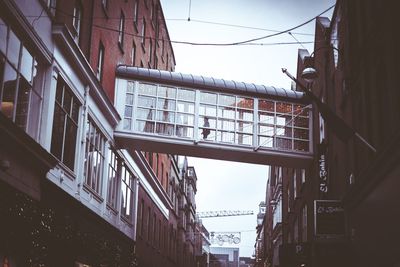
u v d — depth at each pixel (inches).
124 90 1060.5
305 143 1103.6
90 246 812.0
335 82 934.4
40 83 660.1
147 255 1386.6
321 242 781.9
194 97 1084.5
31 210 567.8
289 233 1544.0
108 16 984.9
